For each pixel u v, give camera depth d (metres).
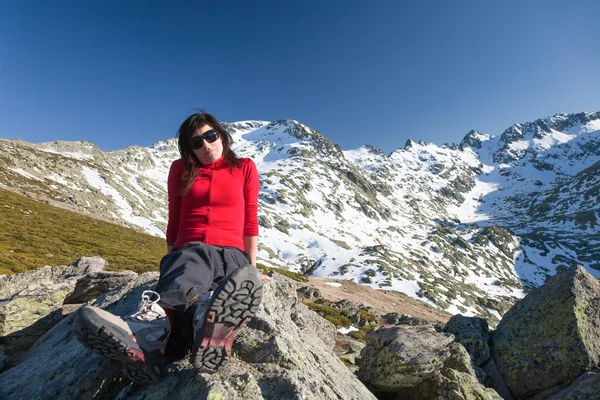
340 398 3.70
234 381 2.87
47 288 7.38
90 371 3.66
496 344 10.77
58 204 93.81
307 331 6.55
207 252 3.11
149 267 51.16
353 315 30.61
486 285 166.88
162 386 2.93
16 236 55.69
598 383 7.91
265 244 154.62
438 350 8.33
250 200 3.79
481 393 7.24
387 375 8.30
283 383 3.09
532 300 11.29
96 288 9.71
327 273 132.25
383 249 154.88
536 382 9.46
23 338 6.59
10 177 99.19
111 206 122.25
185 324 3.09
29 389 3.74
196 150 3.55
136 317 2.58
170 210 3.76
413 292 116.19
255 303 2.47
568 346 9.38
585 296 10.16
